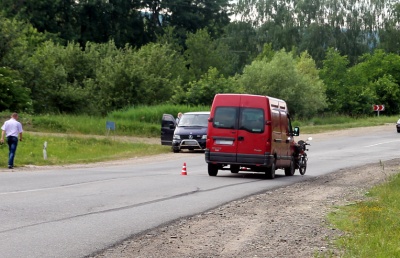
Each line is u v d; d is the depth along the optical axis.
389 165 49.06
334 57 130.50
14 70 90.19
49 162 45.19
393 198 27.03
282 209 24.02
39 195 26.02
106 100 97.81
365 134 89.19
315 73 130.62
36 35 130.12
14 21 96.44
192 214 21.97
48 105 95.00
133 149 59.12
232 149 36.62
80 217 20.66
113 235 17.78
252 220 21.14
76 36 147.38
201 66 142.75
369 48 182.38
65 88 95.75
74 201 24.38
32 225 18.95
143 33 160.62
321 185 33.97
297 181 36.09
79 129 73.12
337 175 40.47
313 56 170.88
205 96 97.50
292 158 40.44
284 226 20.14
